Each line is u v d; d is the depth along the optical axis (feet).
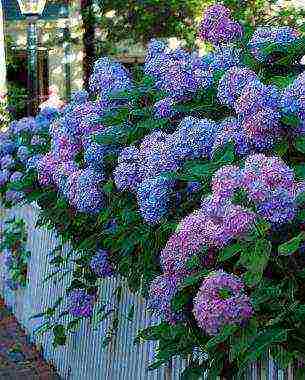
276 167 8.64
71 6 51.34
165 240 11.46
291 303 8.57
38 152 19.02
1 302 28.55
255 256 8.29
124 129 13.01
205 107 12.04
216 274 8.50
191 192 10.83
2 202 25.57
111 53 48.78
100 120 13.34
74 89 53.21
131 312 15.61
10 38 54.44
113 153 13.32
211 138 10.95
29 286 24.43
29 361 22.62
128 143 12.92
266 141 9.75
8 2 54.54
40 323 23.08
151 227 11.75
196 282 9.41
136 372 15.81
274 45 11.95
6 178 22.67
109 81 13.91
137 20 46.96
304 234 8.28
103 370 17.70
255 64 12.35
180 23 45.01
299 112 9.58
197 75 12.08
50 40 52.16
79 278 17.85
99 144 13.34
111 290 17.06
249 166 8.75
